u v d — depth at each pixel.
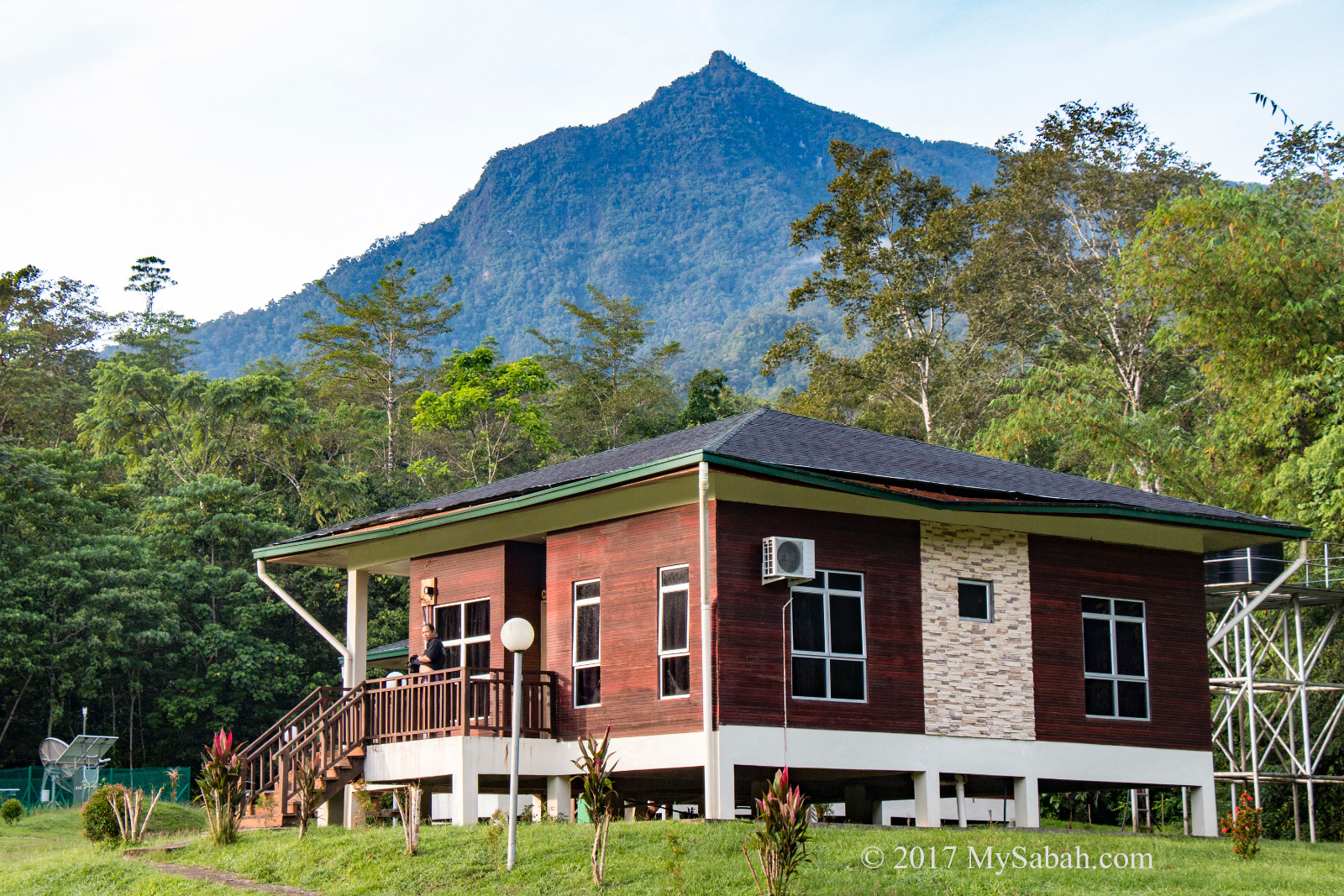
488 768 17.97
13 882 17.25
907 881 13.77
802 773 18.86
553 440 65.56
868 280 59.06
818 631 17.98
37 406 65.31
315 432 60.25
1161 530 21.66
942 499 18.19
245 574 45.94
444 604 21.09
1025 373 54.09
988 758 18.95
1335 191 34.34
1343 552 30.42
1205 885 14.39
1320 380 30.56
